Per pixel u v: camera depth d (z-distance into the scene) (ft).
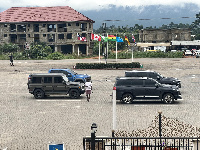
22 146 65.82
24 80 173.27
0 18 392.06
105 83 158.61
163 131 73.97
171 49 476.95
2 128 79.05
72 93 118.62
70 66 248.11
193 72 203.41
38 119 87.61
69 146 65.16
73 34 380.78
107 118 87.81
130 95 108.47
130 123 81.87
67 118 88.33
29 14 392.06
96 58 332.80
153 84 108.27
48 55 327.88
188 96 121.39
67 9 393.70
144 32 490.08
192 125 79.30
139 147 56.03
